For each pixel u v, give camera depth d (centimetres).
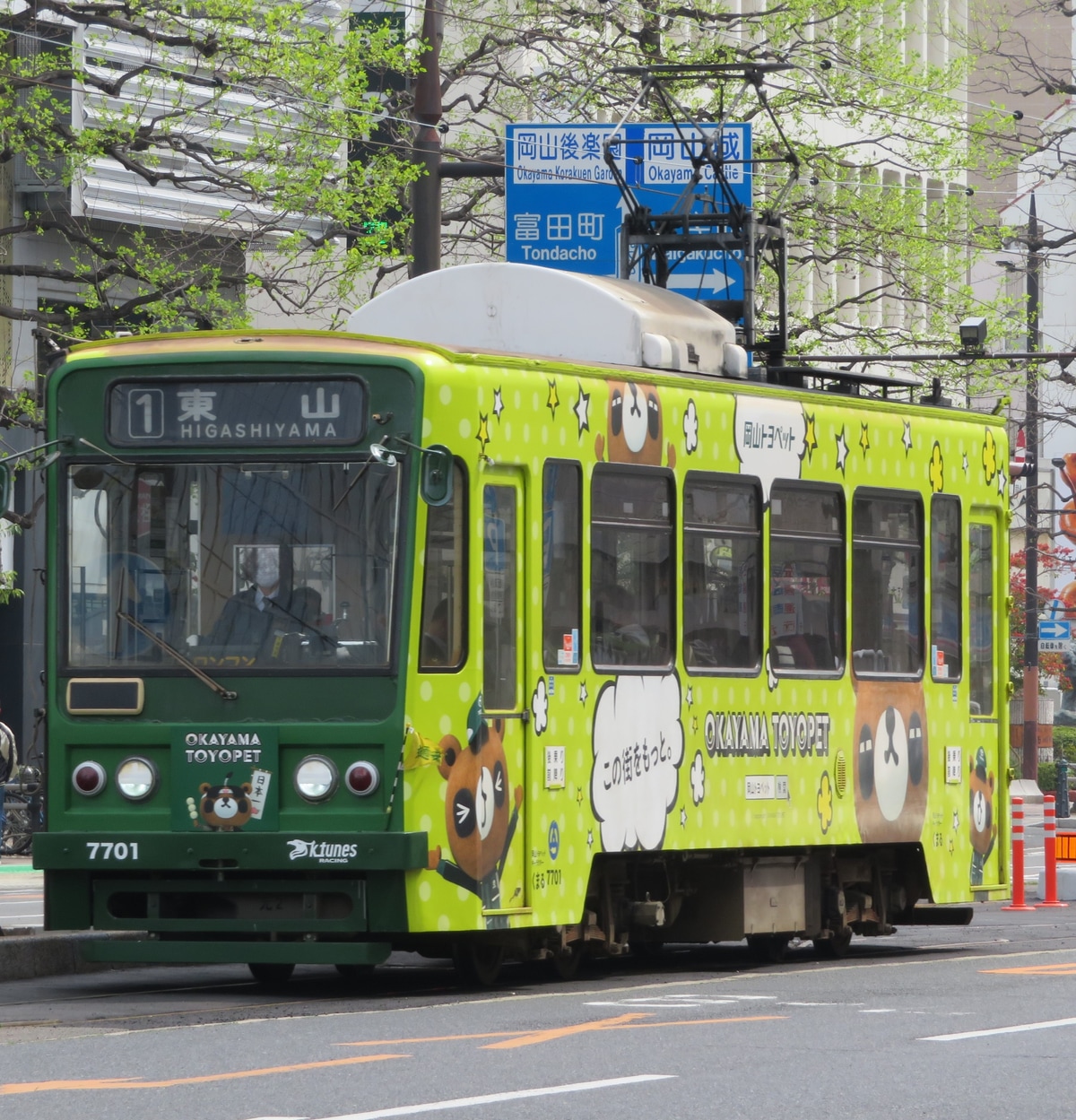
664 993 4066
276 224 7875
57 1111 2600
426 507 3894
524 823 4053
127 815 3953
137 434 4003
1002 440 5441
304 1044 3238
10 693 9044
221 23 7494
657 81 6806
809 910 4884
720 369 4844
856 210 9556
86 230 8556
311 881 3906
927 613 5131
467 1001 3916
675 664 4397
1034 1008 3766
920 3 13862
